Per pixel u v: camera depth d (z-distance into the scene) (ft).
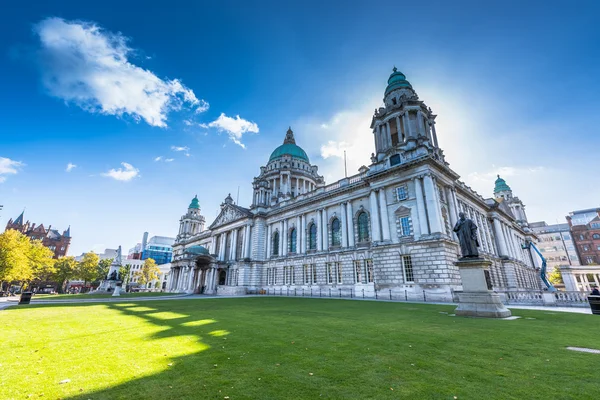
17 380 22.99
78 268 337.11
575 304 89.66
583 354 29.91
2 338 38.78
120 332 43.29
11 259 179.32
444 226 130.31
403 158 140.15
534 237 287.89
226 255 252.42
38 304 98.58
